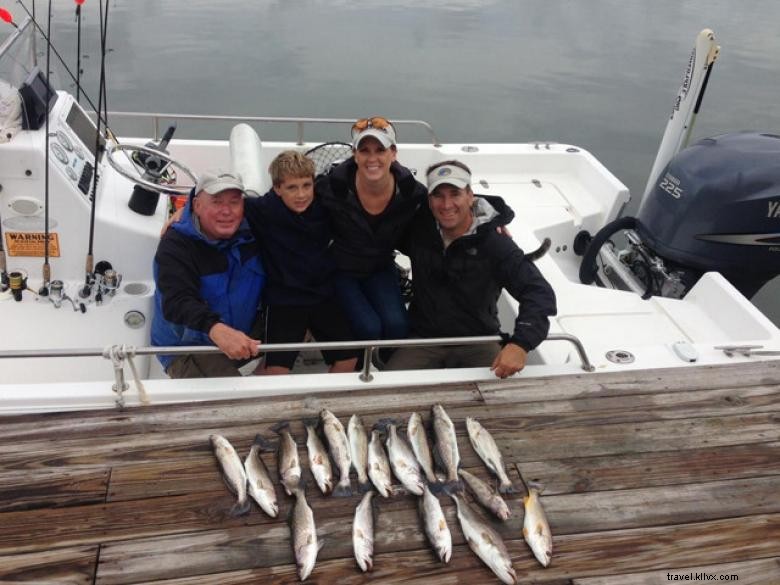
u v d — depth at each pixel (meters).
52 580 2.12
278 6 17.92
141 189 3.47
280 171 3.01
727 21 19.03
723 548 2.44
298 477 2.52
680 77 13.84
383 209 3.24
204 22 15.70
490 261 3.19
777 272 4.36
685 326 3.77
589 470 2.71
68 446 2.59
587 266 4.70
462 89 12.55
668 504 2.59
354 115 10.88
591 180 5.56
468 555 2.33
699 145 4.50
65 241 3.28
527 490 2.60
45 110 3.08
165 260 2.94
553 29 17.59
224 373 3.24
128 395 2.82
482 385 3.11
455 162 3.05
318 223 3.23
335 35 15.63
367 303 3.43
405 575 2.24
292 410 2.88
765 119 11.30
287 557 2.27
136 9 16.14
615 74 13.90
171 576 2.17
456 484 2.59
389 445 2.70
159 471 2.53
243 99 11.12
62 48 11.20
